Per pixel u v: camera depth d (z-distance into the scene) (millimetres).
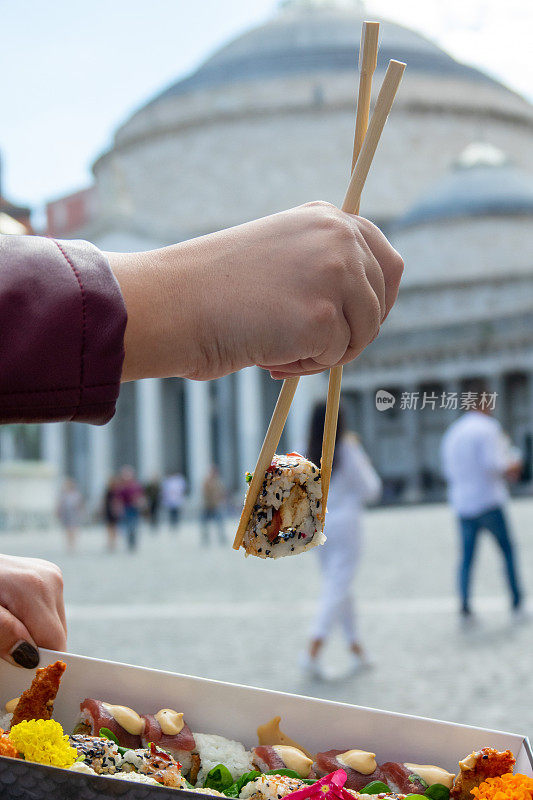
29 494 42594
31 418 972
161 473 62906
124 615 11930
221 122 69062
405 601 12195
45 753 1438
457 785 1603
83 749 1555
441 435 50906
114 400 995
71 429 67125
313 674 7641
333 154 68062
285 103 68250
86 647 9406
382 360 51312
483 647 8562
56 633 1739
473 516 9875
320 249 1073
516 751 1672
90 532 40438
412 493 49719
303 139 68188
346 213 1167
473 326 53312
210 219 69000
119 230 59406
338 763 1666
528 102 76625
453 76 71625
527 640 8766
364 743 1723
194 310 1026
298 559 19578
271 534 1427
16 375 948
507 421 55312
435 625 9984
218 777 1635
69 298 966
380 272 1122
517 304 58188
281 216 1112
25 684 1697
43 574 1747
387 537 24328
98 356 972
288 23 73188
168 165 70250
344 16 73688
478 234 62781
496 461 9750
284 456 1478
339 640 9477
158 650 9141
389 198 68938
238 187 68750
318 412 7270
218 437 67250
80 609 12703
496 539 9828
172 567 19359
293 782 1584
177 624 10969
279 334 1048
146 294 1016
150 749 1621
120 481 26641
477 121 71500
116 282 1002
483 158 65875
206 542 27906
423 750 1704
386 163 69062
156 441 62531
